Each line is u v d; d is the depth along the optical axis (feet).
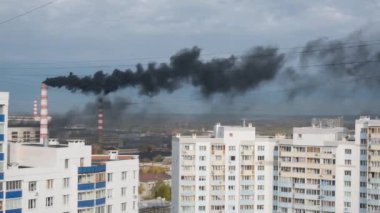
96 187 378.32
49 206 354.54
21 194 338.95
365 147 523.29
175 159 586.45
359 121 528.22
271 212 576.20
